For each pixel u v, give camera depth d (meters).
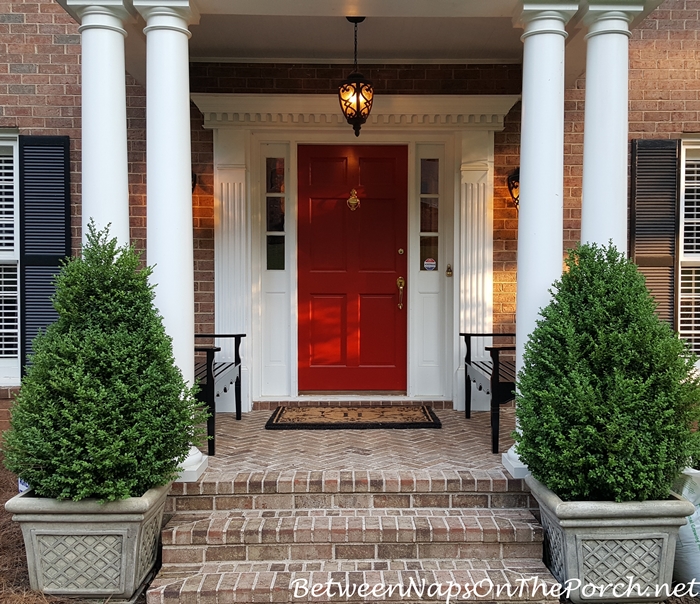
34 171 4.78
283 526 3.00
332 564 2.94
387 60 4.89
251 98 4.76
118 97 3.25
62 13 4.81
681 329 5.16
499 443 3.99
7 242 5.01
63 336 2.83
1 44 4.81
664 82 4.93
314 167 5.18
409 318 5.21
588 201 3.33
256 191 5.09
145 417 2.78
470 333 4.88
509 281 5.05
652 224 4.91
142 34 3.68
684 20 4.92
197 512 3.21
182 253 3.29
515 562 2.97
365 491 3.25
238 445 3.94
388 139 5.09
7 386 4.88
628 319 2.92
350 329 5.26
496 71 4.92
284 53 4.78
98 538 2.75
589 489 2.80
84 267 2.90
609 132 3.26
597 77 3.28
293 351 5.19
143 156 4.88
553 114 3.26
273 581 2.77
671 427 2.71
